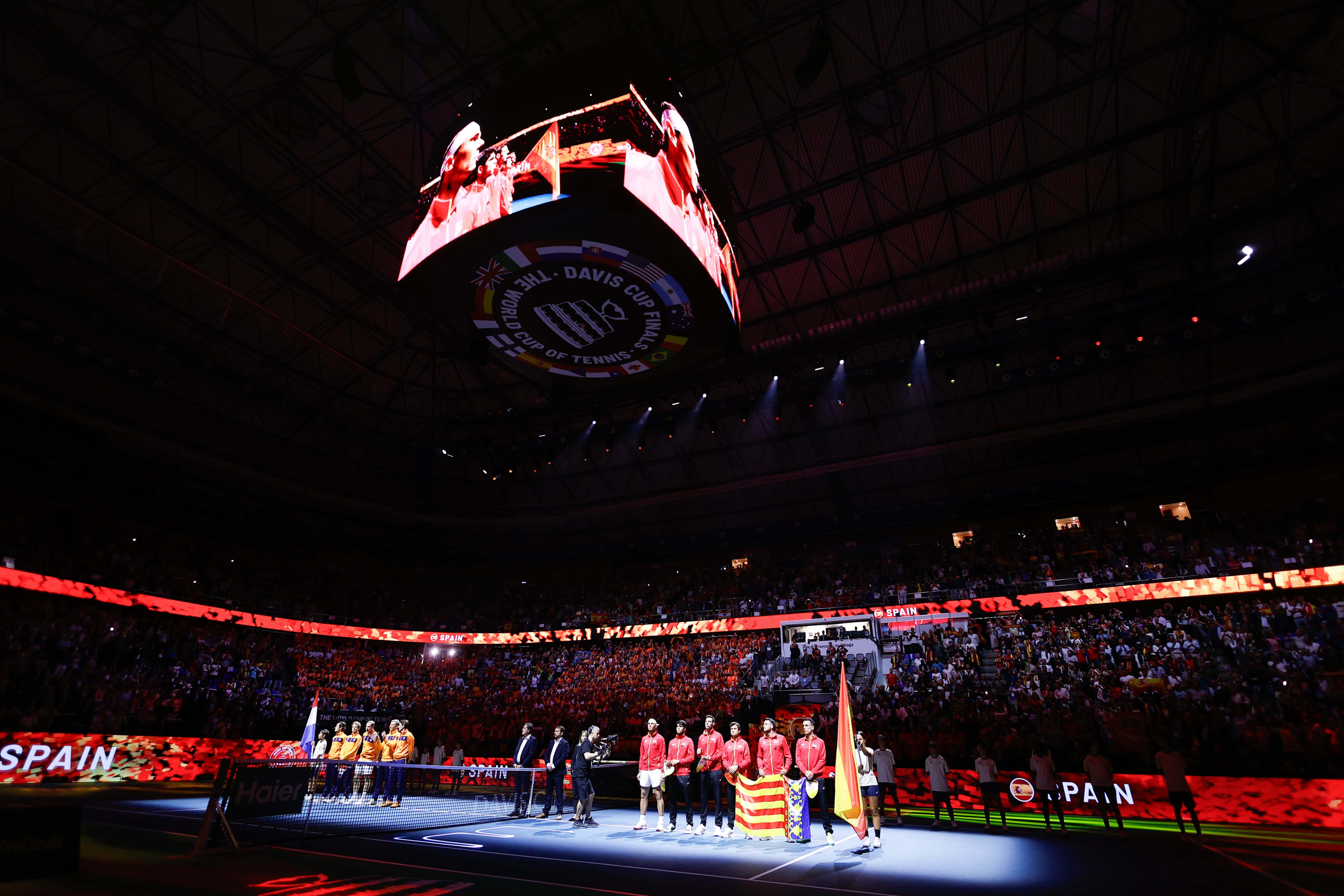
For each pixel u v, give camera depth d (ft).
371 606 126.52
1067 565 99.55
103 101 58.90
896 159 66.74
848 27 55.93
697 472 123.54
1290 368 77.87
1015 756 55.98
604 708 90.17
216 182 67.26
